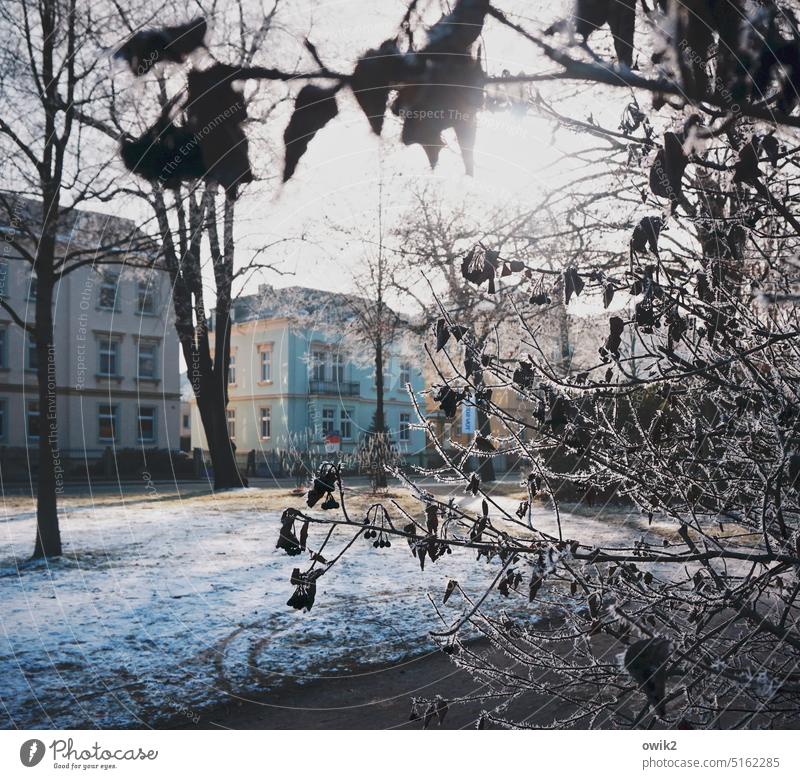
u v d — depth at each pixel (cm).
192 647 507
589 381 182
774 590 219
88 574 761
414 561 793
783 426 181
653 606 195
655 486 210
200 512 1312
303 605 149
